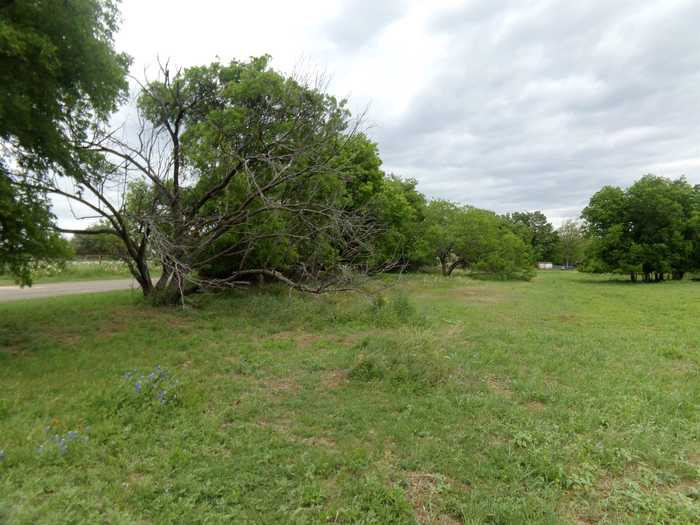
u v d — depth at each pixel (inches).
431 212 1451.8
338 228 488.4
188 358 279.7
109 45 322.0
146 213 448.5
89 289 714.8
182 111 490.3
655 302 653.9
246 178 472.1
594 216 1349.7
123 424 169.2
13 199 267.7
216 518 111.7
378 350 274.2
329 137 481.1
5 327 354.0
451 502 121.6
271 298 534.3
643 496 125.3
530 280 1332.4
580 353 301.4
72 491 118.9
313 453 148.7
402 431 167.0
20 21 256.7
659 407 194.1
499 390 225.6
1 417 172.1
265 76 500.1
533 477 136.3
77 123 350.0
